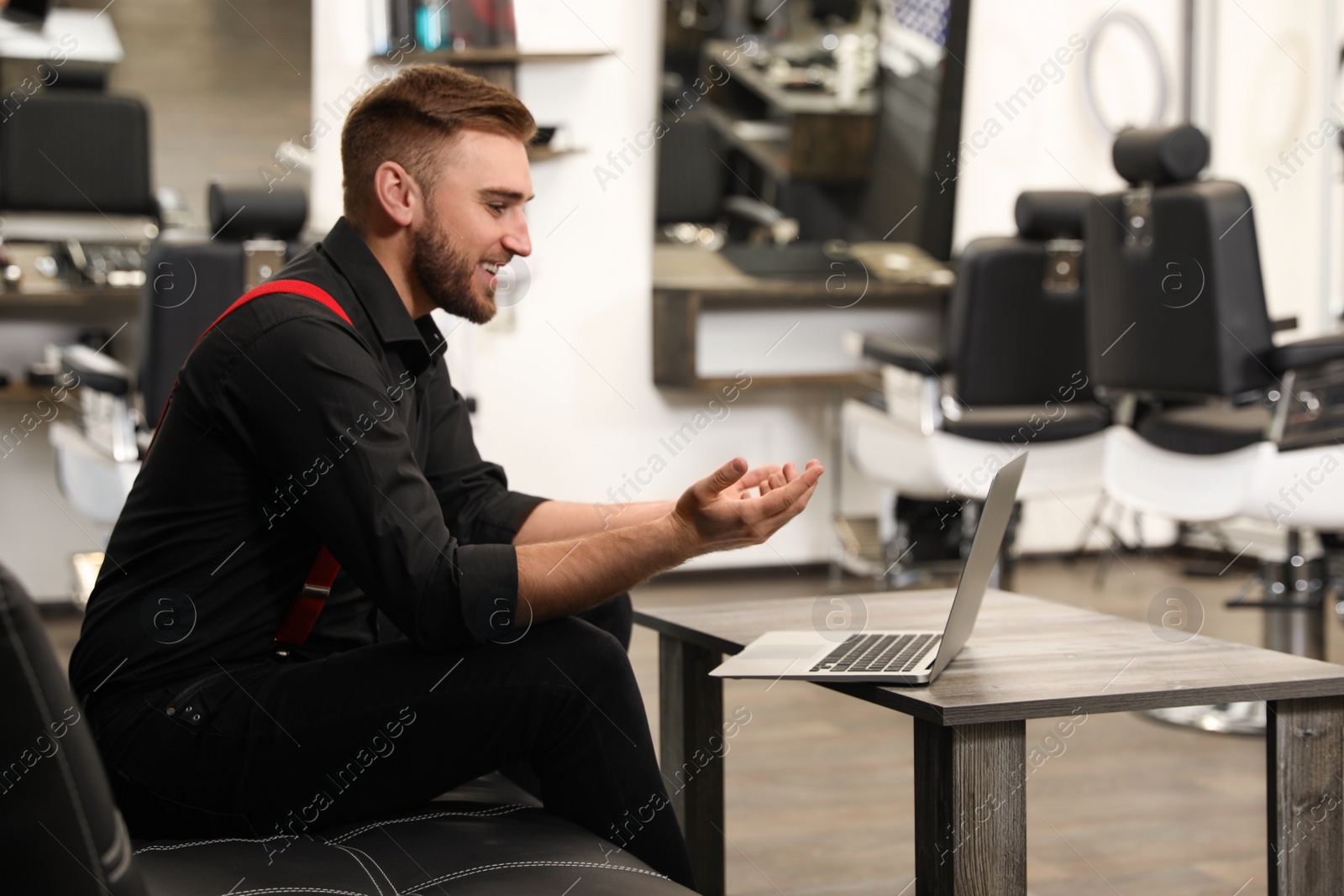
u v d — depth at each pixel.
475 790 1.38
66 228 3.99
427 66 1.48
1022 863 1.18
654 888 1.12
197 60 4.08
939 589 1.80
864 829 2.22
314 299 1.35
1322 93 4.47
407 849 1.19
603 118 4.36
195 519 1.32
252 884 1.11
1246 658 1.33
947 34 4.59
